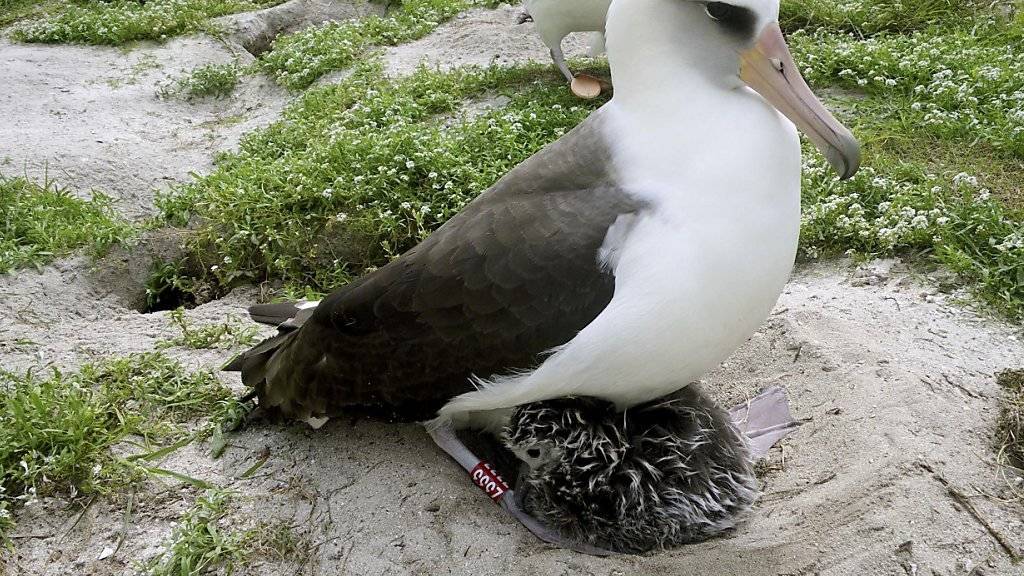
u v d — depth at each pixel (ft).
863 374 5.30
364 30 10.01
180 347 5.84
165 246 6.63
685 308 4.55
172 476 5.16
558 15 7.82
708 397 5.11
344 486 5.08
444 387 4.83
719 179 4.54
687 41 4.63
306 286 6.41
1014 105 6.89
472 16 10.41
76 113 8.55
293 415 5.17
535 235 4.66
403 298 4.80
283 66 9.37
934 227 5.95
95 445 5.24
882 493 4.83
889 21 8.54
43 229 6.52
